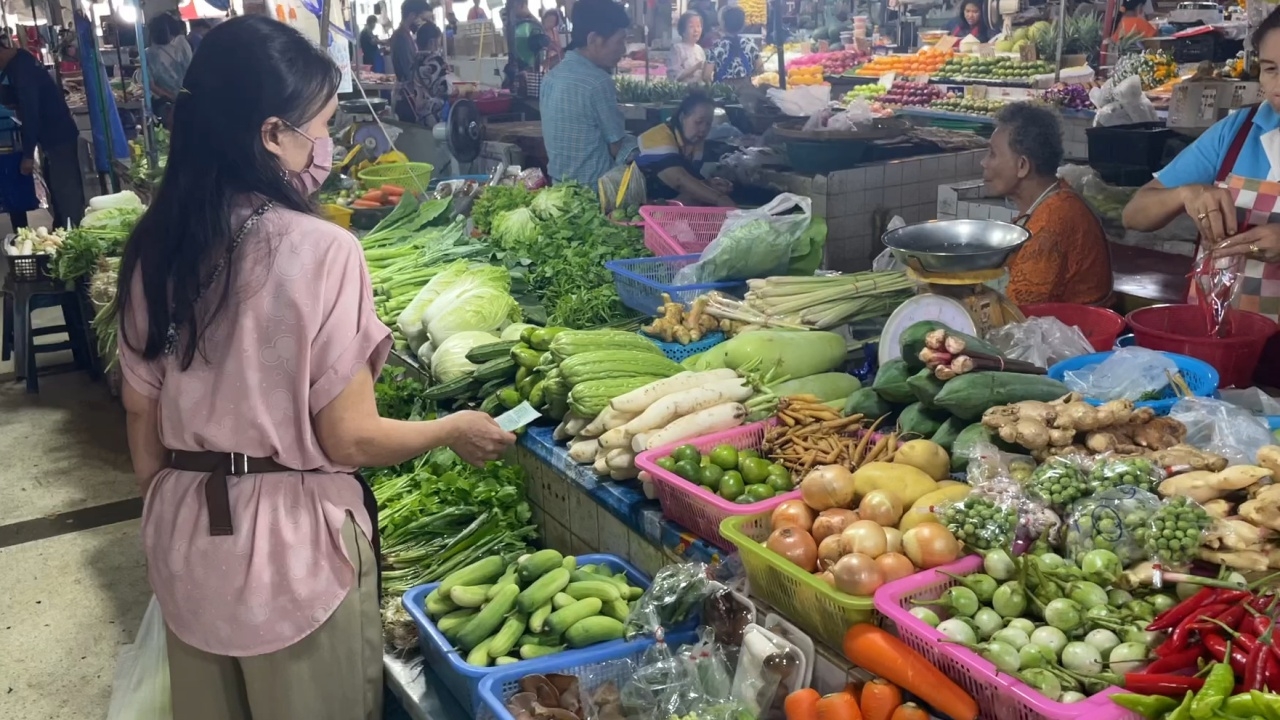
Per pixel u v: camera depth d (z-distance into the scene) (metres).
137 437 2.01
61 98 9.21
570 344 2.83
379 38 13.86
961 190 4.11
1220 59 6.21
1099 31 6.88
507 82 9.02
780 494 2.16
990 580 1.73
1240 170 2.87
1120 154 4.73
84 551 4.32
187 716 2.03
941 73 7.63
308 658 1.95
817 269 3.56
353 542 1.99
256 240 1.78
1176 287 3.49
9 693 3.40
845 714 1.73
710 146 5.62
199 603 1.90
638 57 9.59
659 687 1.99
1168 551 1.66
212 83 1.75
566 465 2.71
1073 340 2.59
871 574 1.75
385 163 5.60
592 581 2.26
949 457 2.18
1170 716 1.41
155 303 1.80
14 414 5.96
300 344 1.80
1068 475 1.87
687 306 3.31
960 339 2.27
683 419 2.50
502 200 4.79
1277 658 1.42
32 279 6.23
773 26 8.97
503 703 2.00
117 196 6.65
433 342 3.63
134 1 6.31
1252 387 2.40
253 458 1.88
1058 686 1.53
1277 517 1.63
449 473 2.92
